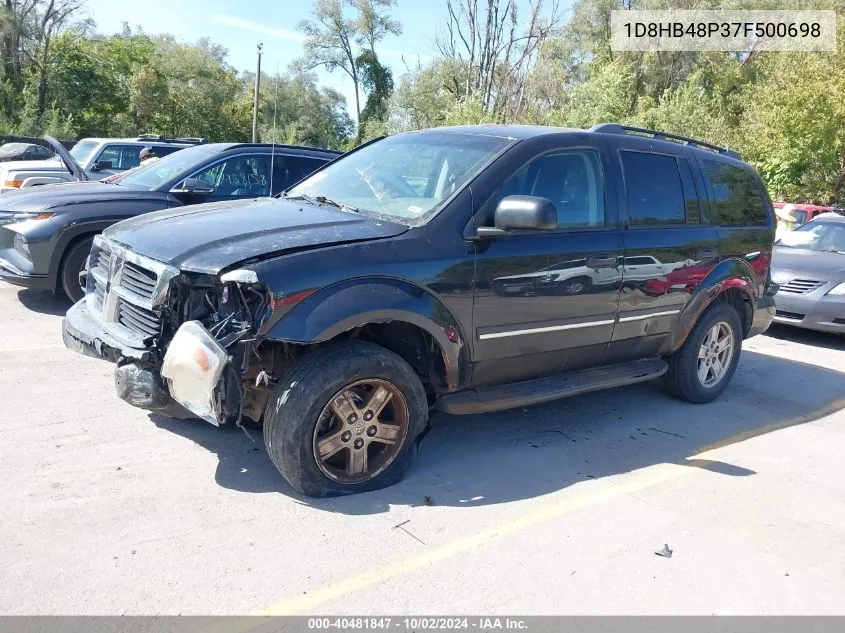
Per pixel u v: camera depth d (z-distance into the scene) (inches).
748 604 126.3
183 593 117.8
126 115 1854.1
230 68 2085.4
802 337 369.1
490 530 144.9
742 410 235.1
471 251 162.7
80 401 194.7
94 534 132.5
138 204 292.0
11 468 154.7
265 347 148.6
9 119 1563.7
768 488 174.4
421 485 162.4
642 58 1384.1
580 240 183.6
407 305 151.3
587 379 195.6
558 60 1380.4
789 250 391.2
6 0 1660.9
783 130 912.9
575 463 181.6
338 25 1809.8
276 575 124.4
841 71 859.4
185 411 152.3
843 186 937.5
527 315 173.9
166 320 147.2
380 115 1937.7
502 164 173.2
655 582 131.0
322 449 148.6
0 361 223.3
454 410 167.6
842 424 227.3
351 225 157.3
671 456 190.9
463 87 1542.8
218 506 145.6
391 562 131.0
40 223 275.1
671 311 210.5
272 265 138.9
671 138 230.2
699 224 219.8
